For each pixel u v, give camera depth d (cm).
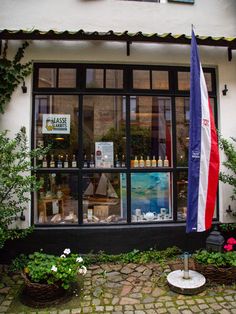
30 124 500
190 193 400
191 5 545
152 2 535
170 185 541
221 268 406
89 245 499
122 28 525
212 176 408
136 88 528
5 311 347
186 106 545
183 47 527
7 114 493
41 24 513
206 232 521
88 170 517
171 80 536
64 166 516
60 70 516
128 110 526
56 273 359
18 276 436
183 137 545
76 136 520
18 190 430
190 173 400
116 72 525
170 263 473
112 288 398
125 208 527
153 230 512
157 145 539
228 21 551
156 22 534
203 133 404
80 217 511
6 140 432
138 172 531
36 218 509
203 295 380
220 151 524
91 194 522
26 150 480
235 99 536
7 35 461
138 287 400
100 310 348
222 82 534
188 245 518
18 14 511
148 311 345
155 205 537
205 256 425
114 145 529
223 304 359
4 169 404
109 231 502
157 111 539
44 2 514
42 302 362
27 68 496
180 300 368
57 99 518
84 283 411
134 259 482
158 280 418
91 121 525
